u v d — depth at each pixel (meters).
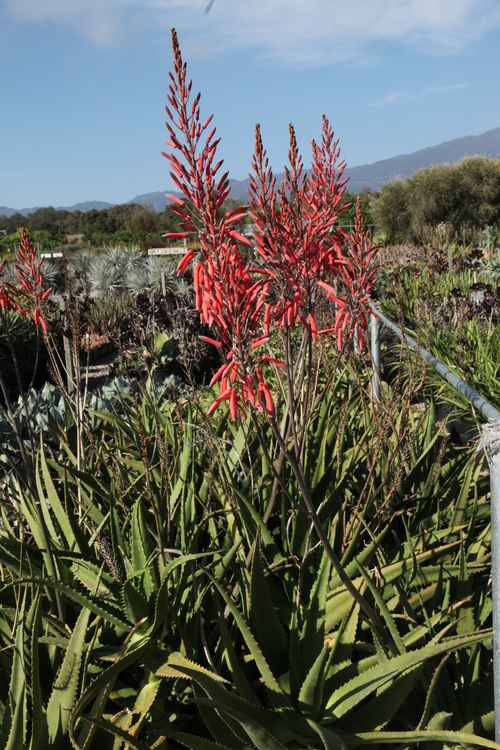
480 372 6.53
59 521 2.98
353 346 5.07
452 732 1.89
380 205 37.62
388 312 10.19
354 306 2.68
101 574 2.52
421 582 2.76
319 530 2.08
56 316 5.88
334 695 2.15
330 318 4.24
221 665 2.38
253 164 2.09
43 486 3.71
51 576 2.52
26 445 4.42
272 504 2.96
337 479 3.43
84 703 1.97
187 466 3.23
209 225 1.96
